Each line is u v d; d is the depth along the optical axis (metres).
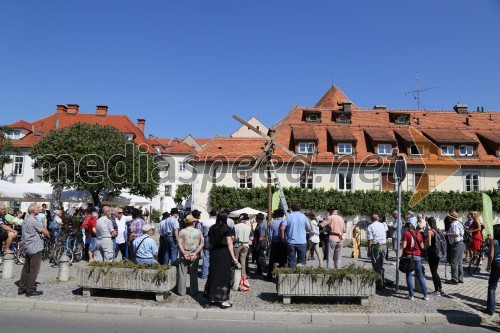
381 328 7.55
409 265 9.47
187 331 7.01
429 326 7.75
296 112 36.41
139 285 8.75
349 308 8.52
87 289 9.04
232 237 9.46
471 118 37.34
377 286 10.74
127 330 6.96
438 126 35.50
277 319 7.98
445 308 8.67
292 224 10.56
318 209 29.39
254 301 9.04
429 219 11.08
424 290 9.48
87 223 14.75
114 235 11.92
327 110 37.34
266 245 14.58
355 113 37.28
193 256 9.34
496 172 31.14
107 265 8.98
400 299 9.54
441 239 11.22
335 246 11.63
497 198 29.89
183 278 9.44
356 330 7.38
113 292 9.34
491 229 15.79
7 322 7.27
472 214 14.52
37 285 10.34
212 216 12.67
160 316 8.02
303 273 8.77
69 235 14.73
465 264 16.45
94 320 7.59
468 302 9.54
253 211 22.64
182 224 27.34
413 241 9.52
